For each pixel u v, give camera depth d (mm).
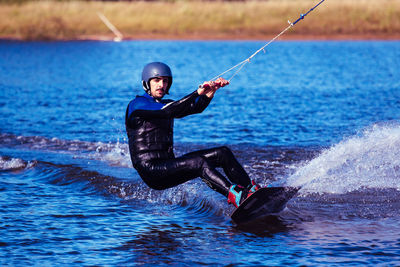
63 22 83062
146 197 15570
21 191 16031
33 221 13359
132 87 39969
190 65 51812
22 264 10859
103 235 12500
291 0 91312
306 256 11203
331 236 12336
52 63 54562
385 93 36094
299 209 14148
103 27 84812
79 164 18719
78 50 67188
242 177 13000
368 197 15047
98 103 32875
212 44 74125
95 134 24359
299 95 35562
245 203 12289
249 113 29188
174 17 87062
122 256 11297
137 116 12391
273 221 13328
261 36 82250
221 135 23797
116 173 17656
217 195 15188
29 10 85750
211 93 12602
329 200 14859
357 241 11977
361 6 86625
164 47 70062
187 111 12320
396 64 53125
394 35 82062
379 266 10633
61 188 16469
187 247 11797
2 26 81438
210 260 11078
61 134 24281
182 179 12805
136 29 85375
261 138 23109
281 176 17219
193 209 14516
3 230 12672
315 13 85500
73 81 42750
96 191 16141
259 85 40594
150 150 12781
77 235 12469
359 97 34438
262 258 11148
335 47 70250
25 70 49156
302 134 23859
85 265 10844
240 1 97438
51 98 34469
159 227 13086
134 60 56812
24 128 25469
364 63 54125
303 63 54500
